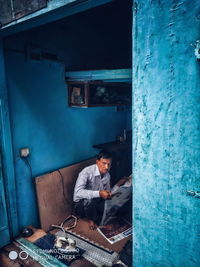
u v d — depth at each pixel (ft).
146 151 3.32
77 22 10.71
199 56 2.58
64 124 10.87
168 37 2.84
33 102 9.34
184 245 3.17
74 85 10.77
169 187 3.16
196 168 2.87
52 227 10.21
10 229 8.81
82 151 12.10
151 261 3.61
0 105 8.05
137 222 3.67
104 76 8.68
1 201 8.46
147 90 3.15
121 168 14.44
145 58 3.11
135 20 3.13
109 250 8.32
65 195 10.89
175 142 3.00
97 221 10.51
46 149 10.13
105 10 10.78
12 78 8.45
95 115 12.66
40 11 4.84
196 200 2.93
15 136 8.80
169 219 3.24
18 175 9.07
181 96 2.85
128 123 15.28
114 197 10.21
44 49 9.43
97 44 12.04
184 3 2.64
